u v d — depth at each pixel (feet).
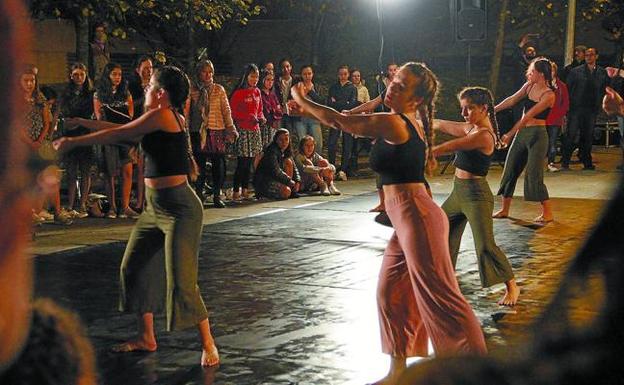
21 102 2.86
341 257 31.71
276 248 33.42
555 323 3.25
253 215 41.57
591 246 3.22
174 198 19.42
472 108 24.17
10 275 2.92
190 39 60.70
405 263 17.95
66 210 40.22
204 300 25.53
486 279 24.50
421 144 17.69
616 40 78.33
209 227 38.17
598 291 3.19
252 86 46.03
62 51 72.64
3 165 2.86
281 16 94.12
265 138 49.08
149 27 75.92
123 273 20.20
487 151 24.02
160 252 20.16
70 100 38.78
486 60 94.17
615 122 73.31
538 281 27.50
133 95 39.14
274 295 26.13
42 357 3.79
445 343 17.35
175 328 19.53
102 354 20.54
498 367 3.46
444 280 17.35
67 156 39.34
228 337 21.97
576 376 3.17
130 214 40.29
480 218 24.25
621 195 3.20
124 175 40.11
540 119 37.65
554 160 61.46
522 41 58.44
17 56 2.83
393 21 90.68
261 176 46.80
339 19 90.53
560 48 89.81
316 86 75.61
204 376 19.26
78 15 50.06
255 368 19.74
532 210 41.50
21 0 2.85
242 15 59.72
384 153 17.60
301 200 46.60
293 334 22.18
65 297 25.67
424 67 18.22
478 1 52.80
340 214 41.68
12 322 2.96
